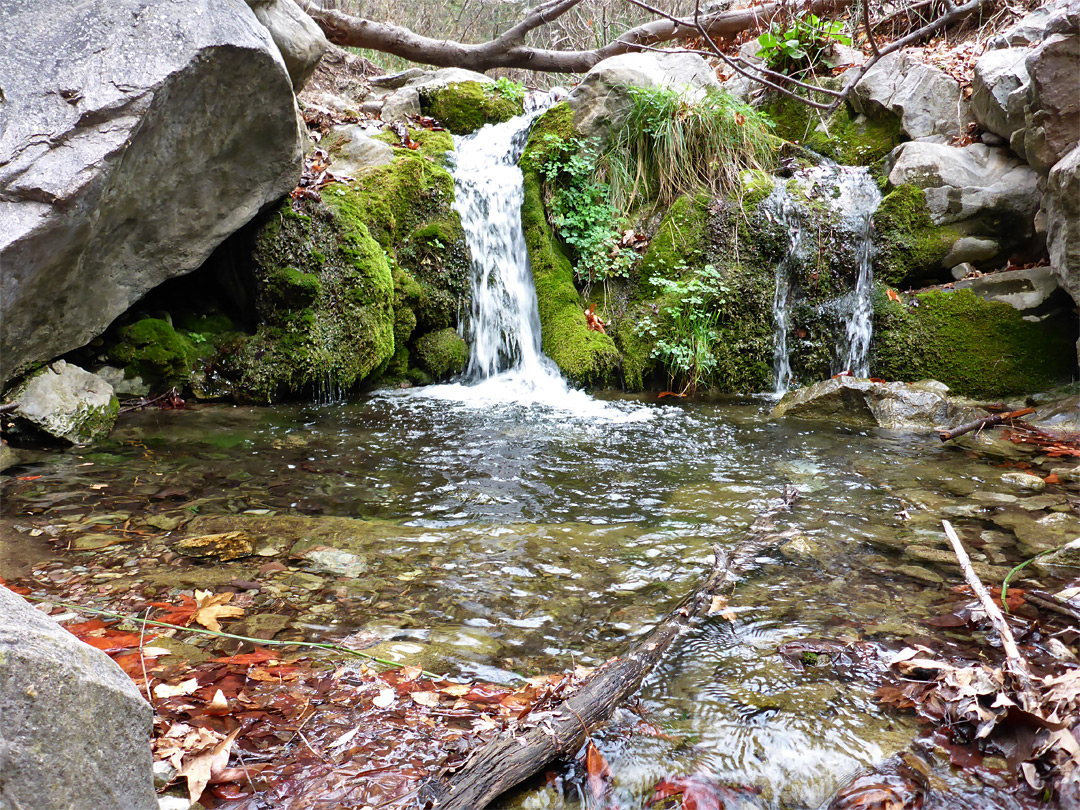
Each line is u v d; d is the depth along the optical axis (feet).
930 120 22.24
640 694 6.93
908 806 5.58
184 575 9.36
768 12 26.78
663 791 5.81
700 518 11.37
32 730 3.59
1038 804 5.54
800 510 11.55
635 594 8.99
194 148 15.69
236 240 18.80
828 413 17.21
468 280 21.47
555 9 29.01
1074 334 17.93
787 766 6.03
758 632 8.00
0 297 12.60
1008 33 22.09
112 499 11.94
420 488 12.75
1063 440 15.16
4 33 13.34
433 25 42.96
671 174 22.34
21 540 10.27
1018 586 8.89
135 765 4.20
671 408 18.39
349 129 22.62
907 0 25.04
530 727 6.14
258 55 15.61
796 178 22.26
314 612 8.51
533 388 20.25
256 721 6.50
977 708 6.38
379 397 19.26
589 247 21.83
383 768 5.94
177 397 17.89
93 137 13.16
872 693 6.88
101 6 14.19
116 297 16.07
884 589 8.95
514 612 8.57
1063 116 16.39
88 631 7.91
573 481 13.12
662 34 29.58
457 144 24.79
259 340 18.53
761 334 20.58
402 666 7.41
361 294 19.11
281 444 15.11
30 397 14.57
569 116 22.99
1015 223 19.72
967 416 16.46
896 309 19.60
